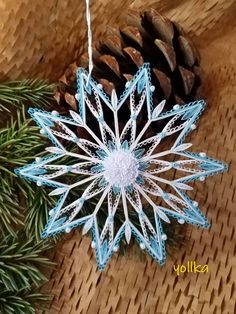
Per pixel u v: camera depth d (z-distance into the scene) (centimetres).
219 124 17
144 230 14
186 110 14
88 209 15
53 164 15
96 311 16
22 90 16
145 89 14
